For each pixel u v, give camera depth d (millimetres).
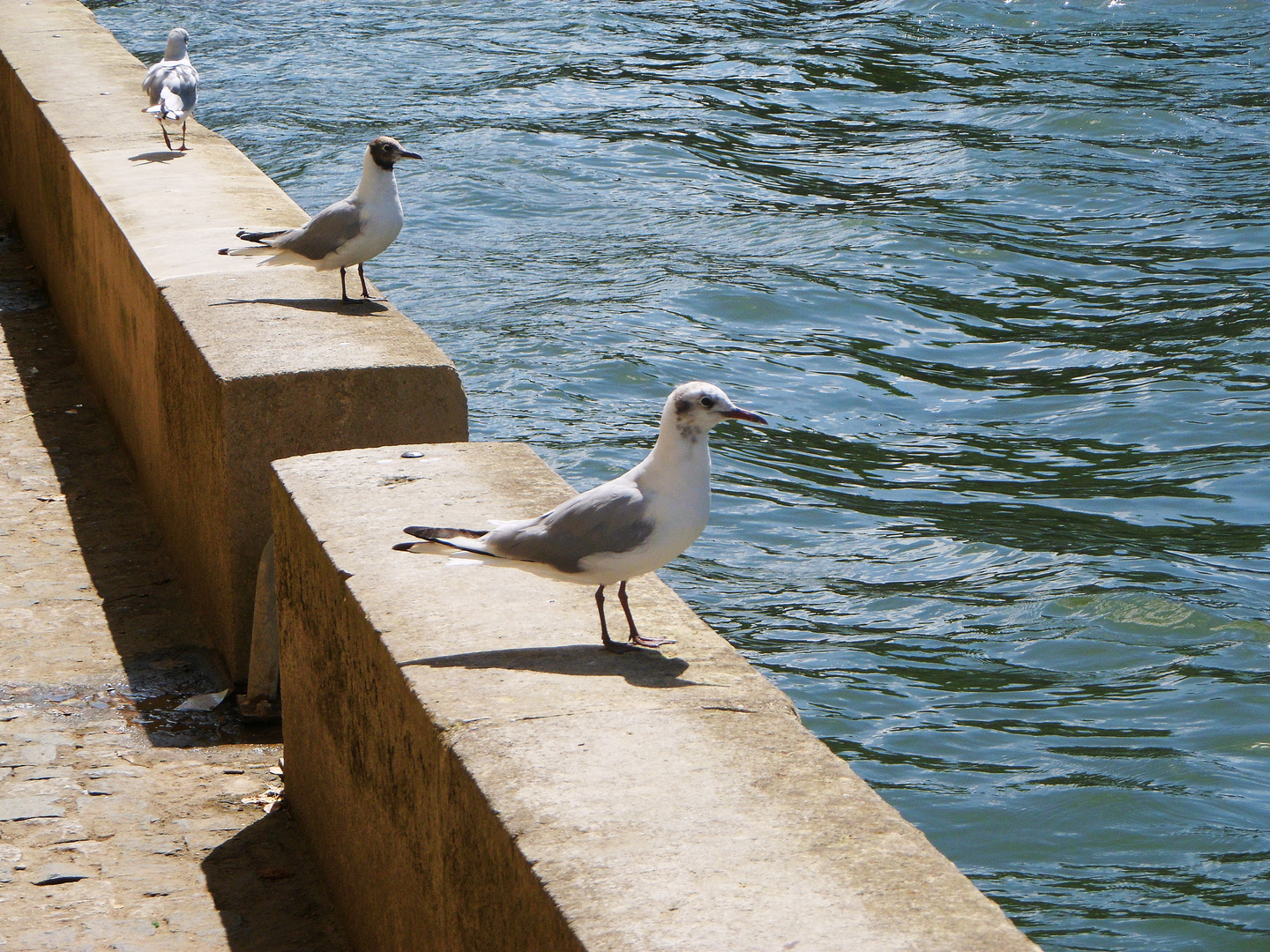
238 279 8328
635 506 4621
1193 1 29359
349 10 30125
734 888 3498
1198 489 12570
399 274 17578
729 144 22547
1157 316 16391
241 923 5680
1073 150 21938
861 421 14133
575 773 4027
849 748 8969
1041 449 13484
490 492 5953
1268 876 7730
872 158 21953
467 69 26141
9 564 8695
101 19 29312
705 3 30672
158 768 6758
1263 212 19391
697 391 4586
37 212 13141
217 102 24031
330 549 5453
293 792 6324
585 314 16469
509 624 4992
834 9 30078
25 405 10977
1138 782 8562
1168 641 10172
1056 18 28641
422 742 4453
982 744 9000
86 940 5523
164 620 8117
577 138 22578
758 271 17766
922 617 10570
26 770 6672
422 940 4691
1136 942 7230
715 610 10703
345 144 21969
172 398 8039
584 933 3352
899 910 3402
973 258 18234
